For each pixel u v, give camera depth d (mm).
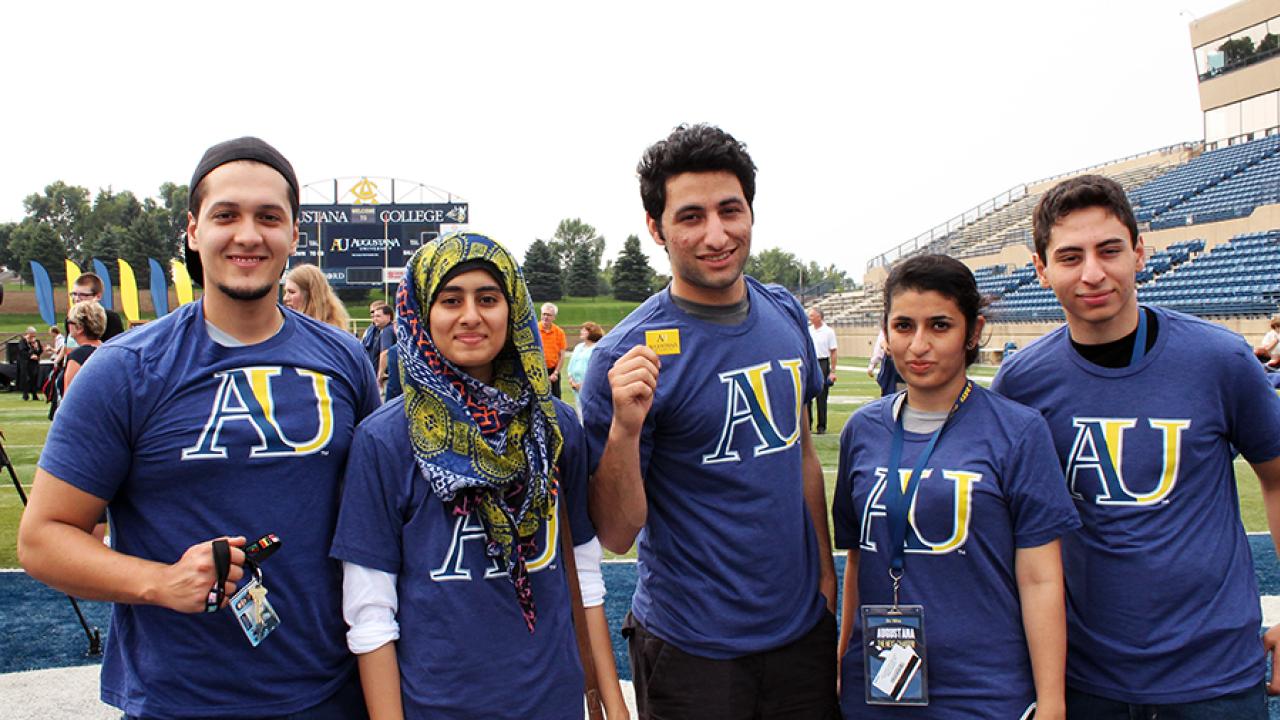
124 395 1648
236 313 1764
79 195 97500
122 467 1662
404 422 1797
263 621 1661
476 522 1754
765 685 2111
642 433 2098
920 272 2012
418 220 30766
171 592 1528
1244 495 6641
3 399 17656
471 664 1711
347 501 1759
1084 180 2041
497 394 1777
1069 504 1946
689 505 2119
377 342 7801
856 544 2285
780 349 2213
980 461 1981
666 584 2152
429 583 1738
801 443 2373
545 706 1754
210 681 1672
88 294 5812
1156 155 35125
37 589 4645
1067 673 2062
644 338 2109
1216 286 20141
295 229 1856
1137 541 1963
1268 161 25938
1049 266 2078
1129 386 2021
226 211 1719
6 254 74875
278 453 1721
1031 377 2180
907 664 1969
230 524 1687
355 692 1849
